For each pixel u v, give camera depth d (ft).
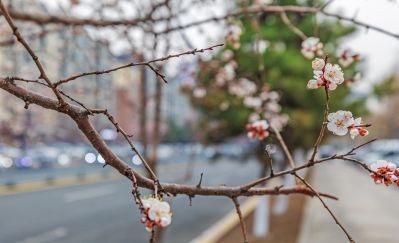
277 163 30.55
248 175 80.53
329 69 4.96
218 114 28.19
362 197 52.37
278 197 38.42
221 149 34.17
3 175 66.18
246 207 43.24
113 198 48.52
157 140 15.89
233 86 20.52
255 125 8.43
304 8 9.72
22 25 16.11
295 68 24.70
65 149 96.99
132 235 31.37
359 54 11.67
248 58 24.13
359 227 33.68
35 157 80.84
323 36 28.09
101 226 34.12
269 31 25.46
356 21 8.85
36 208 41.19
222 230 32.09
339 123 5.19
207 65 17.69
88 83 18.92
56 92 5.09
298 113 25.85
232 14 10.39
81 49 16.12
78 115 5.25
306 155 43.98
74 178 66.85
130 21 11.30
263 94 16.10
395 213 40.81
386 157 98.48
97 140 5.42
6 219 35.73
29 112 37.83
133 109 18.88
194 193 6.01
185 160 122.21
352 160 5.45
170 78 16.69
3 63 20.93
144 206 4.51
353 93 30.42
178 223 36.14
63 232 31.83
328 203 45.68
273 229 31.50
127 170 5.52
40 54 17.43
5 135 26.48
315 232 31.07
